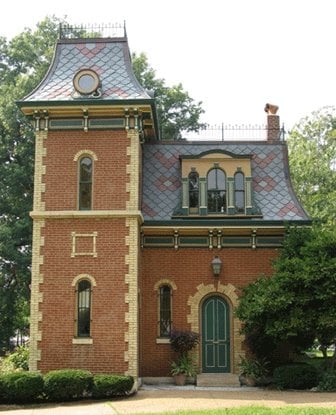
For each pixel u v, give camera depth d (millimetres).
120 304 20609
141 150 24531
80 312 20812
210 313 23062
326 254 20234
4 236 31500
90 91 21625
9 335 34312
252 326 21172
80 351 20391
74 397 18219
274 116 26531
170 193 24047
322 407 15273
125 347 20312
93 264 20922
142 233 23234
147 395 18969
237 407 15641
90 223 21156
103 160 21594
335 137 39281
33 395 17656
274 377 20719
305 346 22078
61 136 21844
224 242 23312
